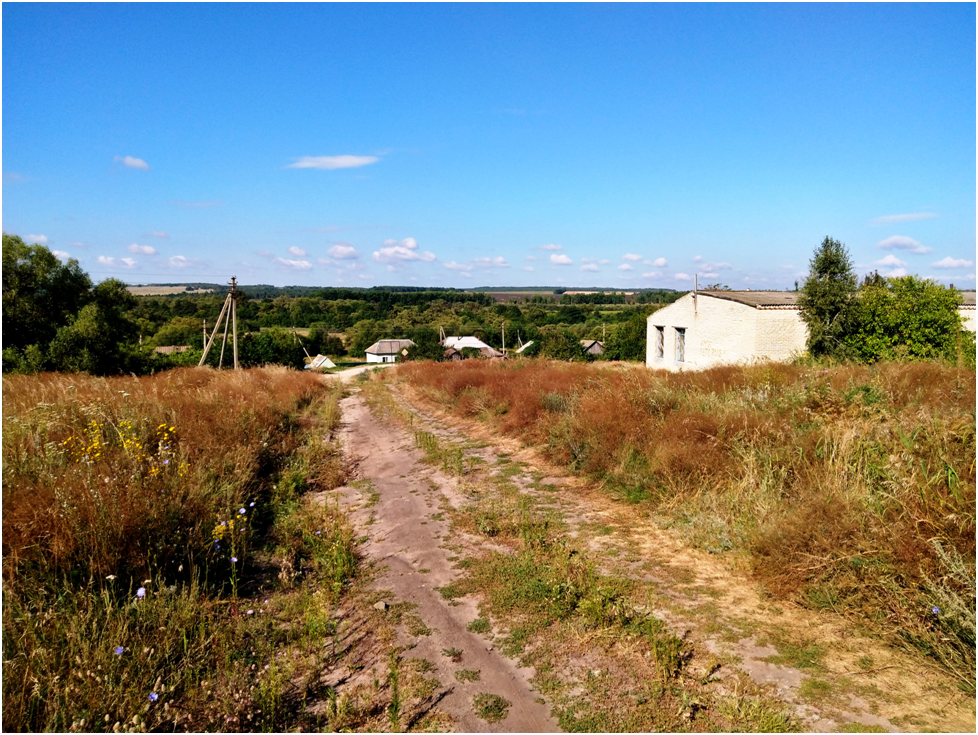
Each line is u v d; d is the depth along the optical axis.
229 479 7.00
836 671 3.54
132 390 12.16
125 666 3.51
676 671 3.62
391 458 10.50
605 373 15.02
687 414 7.99
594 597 4.48
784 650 3.79
